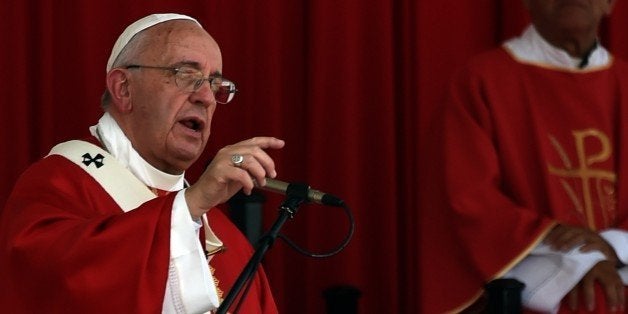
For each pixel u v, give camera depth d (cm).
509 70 1831
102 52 1912
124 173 1313
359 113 2028
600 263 1700
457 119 1809
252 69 1986
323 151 2008
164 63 1306
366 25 2038
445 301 1761
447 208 1773
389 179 2025
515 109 1811
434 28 2055
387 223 2020
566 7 1811
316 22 2008
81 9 1905
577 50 1842
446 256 1769
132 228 1136
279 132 1997
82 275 1127
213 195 1116
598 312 1694
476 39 2062
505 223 1719
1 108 1859
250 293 1373
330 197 1126
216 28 1969
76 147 1327
